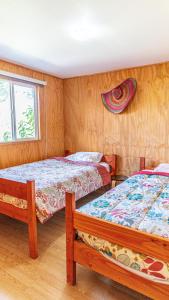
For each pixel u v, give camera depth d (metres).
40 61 2.94
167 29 1.98
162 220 1.33
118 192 1.91
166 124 3.03
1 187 2.00
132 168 3.39
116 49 2.50
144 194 1.85
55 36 2.14
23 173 2.62
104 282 1.55
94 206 1.58
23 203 1.84
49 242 2.06
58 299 1.39
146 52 2.60
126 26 1.92
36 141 3.54
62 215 2.72
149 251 1.11
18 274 1.62
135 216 1.39
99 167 3.12
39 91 3.51
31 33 2.07
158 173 2.53
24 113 3.34
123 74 3.31
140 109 3.22
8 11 1.67
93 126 3.72
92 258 1.36
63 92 4.02
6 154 3.05
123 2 1.56
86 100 3.74
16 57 2.78
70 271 1.50
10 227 2.37
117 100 3.35
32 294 1.43
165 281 1.09
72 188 2.44
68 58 2.82
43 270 1.66
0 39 2.21
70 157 3.60
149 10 1.66
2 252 1.89
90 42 2.29
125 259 1.21
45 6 1.61
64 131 4.11
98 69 3.34
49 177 2.44
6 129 3.07
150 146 3.20
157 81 3.03
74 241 1.45
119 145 3.48
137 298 1.40
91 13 1.71
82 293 1.44
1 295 1.42
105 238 1.28
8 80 2.97
